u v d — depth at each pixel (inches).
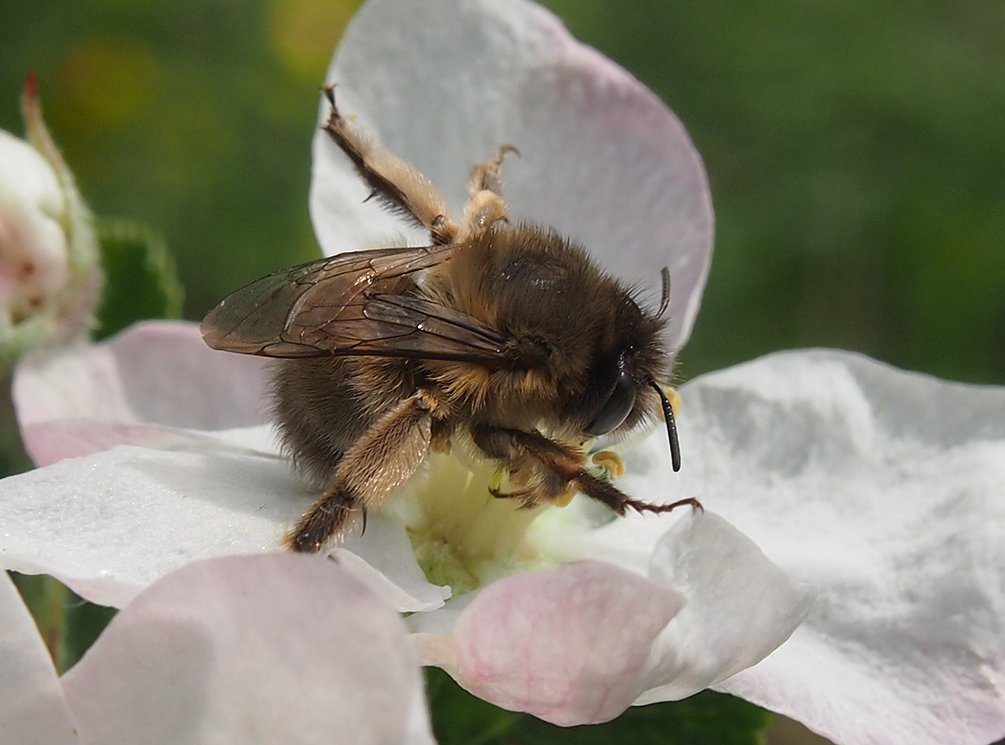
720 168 7.6
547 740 3.7
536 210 3.9
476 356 3.3
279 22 7.4
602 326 3.3
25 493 3.2
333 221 3.8
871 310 7.3
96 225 4.3
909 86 7.6
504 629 3.0
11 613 2.8
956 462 3.7
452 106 3.9
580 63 3.9
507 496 3.5
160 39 7.4
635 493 3.7
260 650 2.7
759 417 3.8
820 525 3.7
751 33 7.8
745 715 3.7
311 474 3.4
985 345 7.3
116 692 2.8
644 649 2.9
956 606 3.5
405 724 2.7
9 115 7.1
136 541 3.2
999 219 7.4
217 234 7.1
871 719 3.3
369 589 2.7
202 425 3.9
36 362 3.9
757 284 7.3
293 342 3.3
